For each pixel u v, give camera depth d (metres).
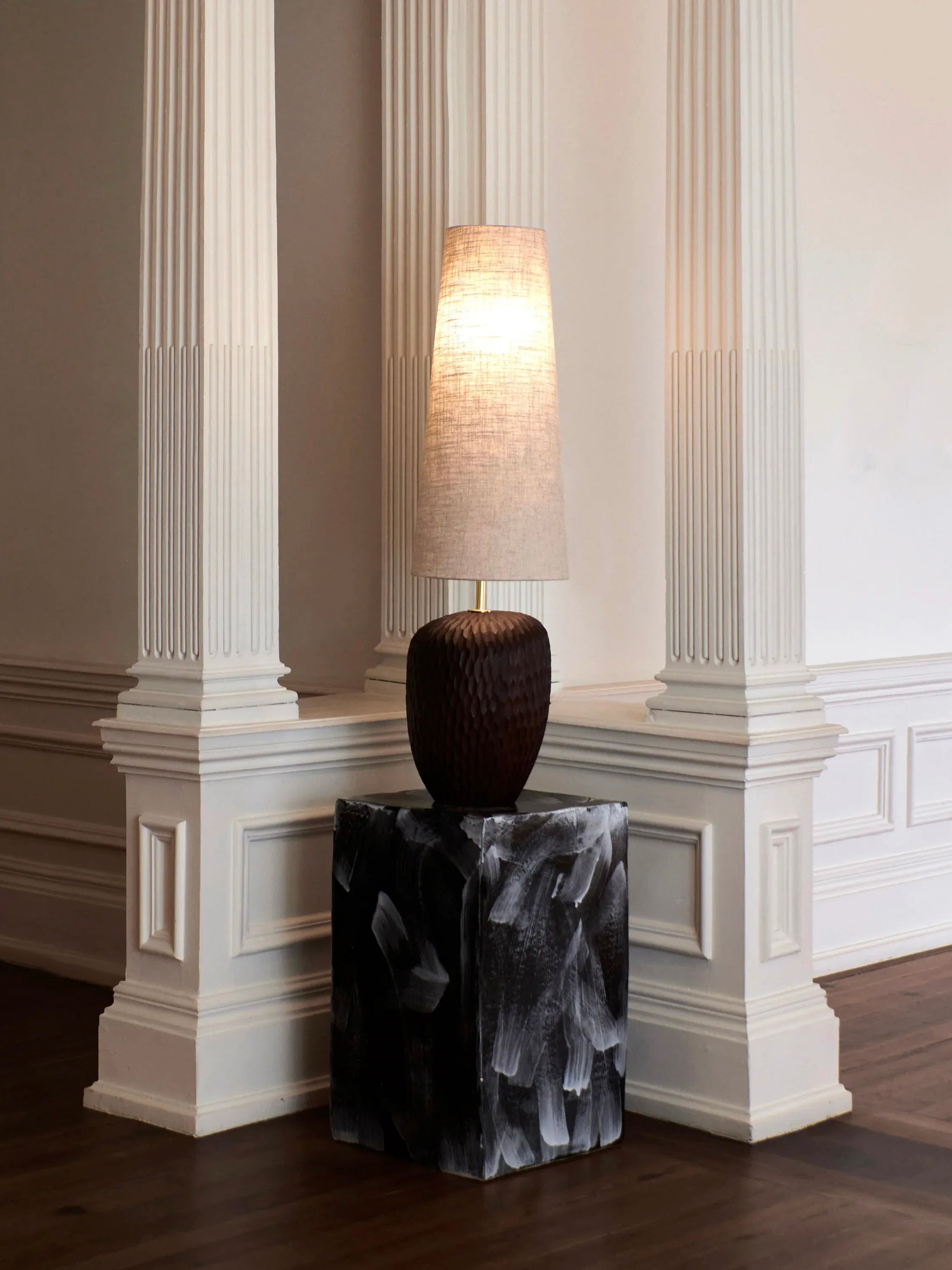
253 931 3.64
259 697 3.63
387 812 3.37
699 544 3.64
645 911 3.73
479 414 3.30
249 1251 2.86
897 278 5.27
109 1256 2.83
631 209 4.44
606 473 4.38
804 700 3.64
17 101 5.12
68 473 5.00
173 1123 3.52
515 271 3.32
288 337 4.66
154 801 3.62
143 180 3.66
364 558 4.46
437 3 4.04
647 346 4.49
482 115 4.02
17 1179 3.21
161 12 3.62
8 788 5.13
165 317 3.61
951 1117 3.62
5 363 5.18
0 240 5.17
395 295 4.14
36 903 5.02
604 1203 3.11
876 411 5.21
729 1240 2.93
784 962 3.63
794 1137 3.50
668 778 3.66
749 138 3.59
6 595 5.19
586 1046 3.40
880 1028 4.35
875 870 5.18
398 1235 2.94
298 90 4.60
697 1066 3.58
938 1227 2.99
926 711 5.34
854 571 5.16
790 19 3.69
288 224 4.64
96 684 4.85
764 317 3.61
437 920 3.27
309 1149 3.42
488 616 3.42
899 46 5.25
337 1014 3.46
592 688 4.27
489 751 3.34
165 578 3.62
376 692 4.19
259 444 3.66
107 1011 3.68
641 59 4.47
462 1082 3.24
